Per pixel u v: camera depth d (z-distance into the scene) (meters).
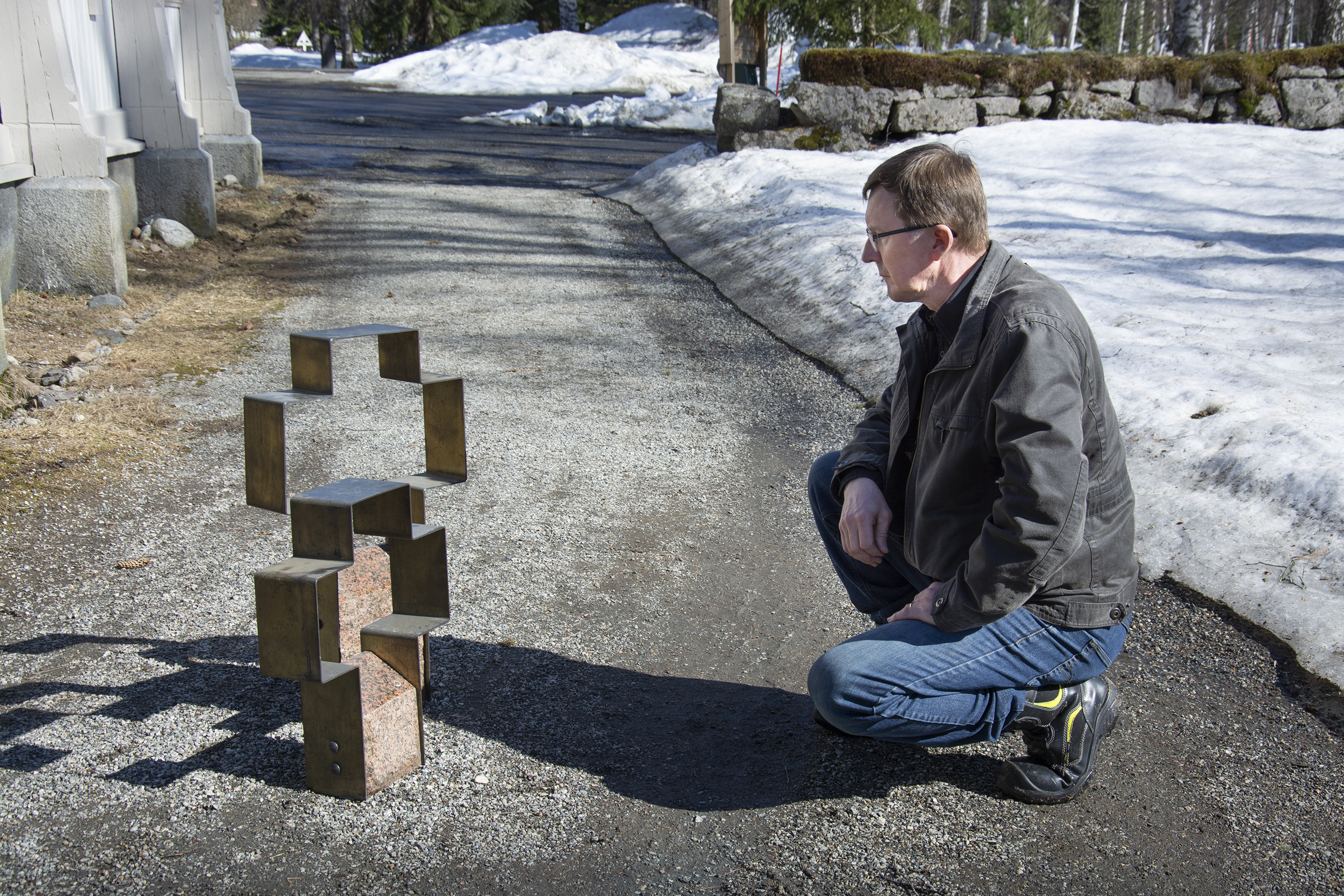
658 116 20.48
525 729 2.57
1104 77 11.02
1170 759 2.47
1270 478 3.55
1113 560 2.07
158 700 2.61
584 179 12.99
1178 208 7.83
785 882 2.04
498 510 3.95
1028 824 2.23
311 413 4.94
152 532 3.62
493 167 13.72
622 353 6.16
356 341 6.17
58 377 5.16
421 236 9.27
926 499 2.12
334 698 2.16
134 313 6.55
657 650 3.00
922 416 2.16
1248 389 4.23
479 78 31.42
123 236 7.40
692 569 3.53
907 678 2.03
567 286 7.82
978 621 1.95
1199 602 3.19
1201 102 10.97
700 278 8.25
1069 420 1.84
